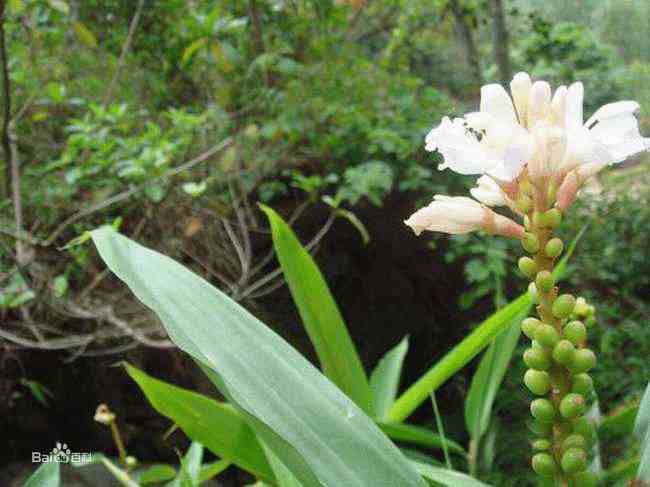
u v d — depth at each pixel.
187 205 1.04
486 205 0.26
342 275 1.67
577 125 0.24
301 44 1.37
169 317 0.26
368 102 1.37
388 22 1.58
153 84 1.28
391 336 1.74
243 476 1.49
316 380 0.27
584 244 1.66
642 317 1.60
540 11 2.18
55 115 1.14
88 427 1.47
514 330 0.48
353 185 1.16
